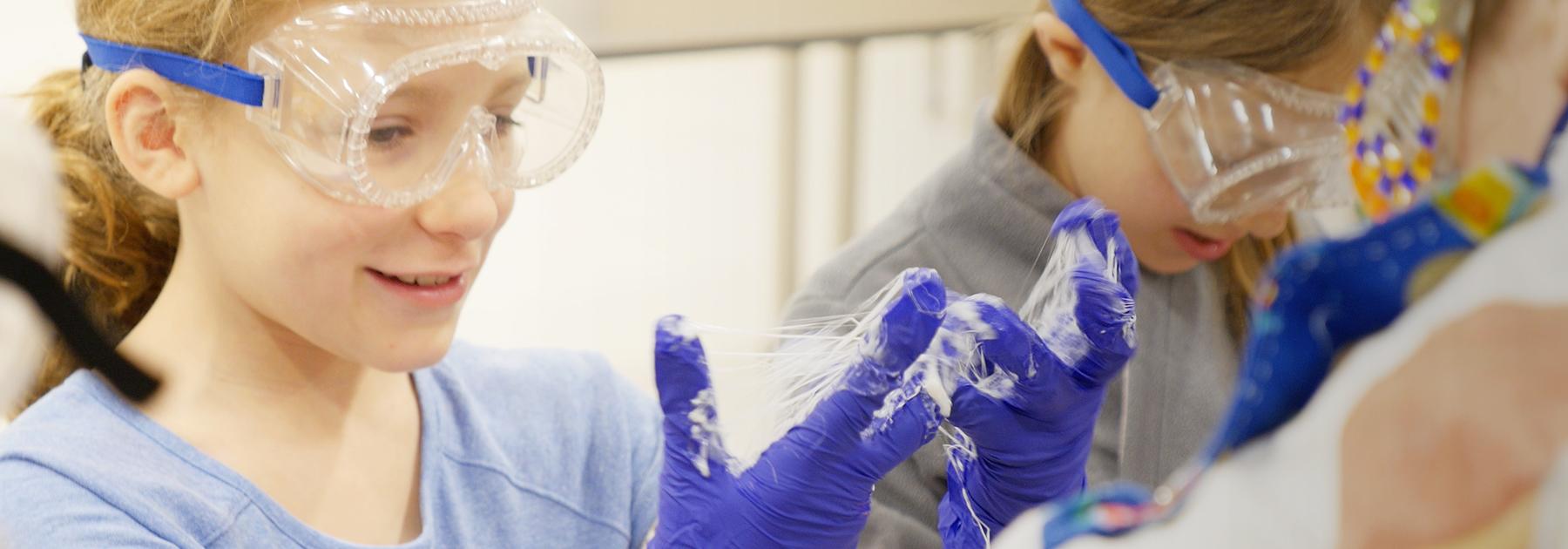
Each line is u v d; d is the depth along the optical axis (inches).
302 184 33.2
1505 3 21.5
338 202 33.3
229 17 32.5
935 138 128.7
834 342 33.3
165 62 33.3
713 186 136.6
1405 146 24.4
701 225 137.0
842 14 113.7
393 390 40.8
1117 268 33.0
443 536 40.1
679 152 136.3
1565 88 20.6
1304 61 37.9
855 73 118.0
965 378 32.0
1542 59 20.9
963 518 34.1
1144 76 39.7
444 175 33.8
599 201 138.7
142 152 34.5
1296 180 39.4
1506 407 18.7
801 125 129.7
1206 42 38.5
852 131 120.1
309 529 36.7
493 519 41.4
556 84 37.0
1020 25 46.8
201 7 32.7
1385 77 25.2
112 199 37.4
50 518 33.0
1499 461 18.5
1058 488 33.4
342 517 38.2
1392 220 20.2
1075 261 33.2
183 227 36.3
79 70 38.2
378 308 35.3
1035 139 45.5
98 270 37.9
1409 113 24.1
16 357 25.4
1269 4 37.8
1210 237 43.5
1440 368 19.4
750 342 71.7
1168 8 39.0
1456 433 19.0
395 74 31.9
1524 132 21.4
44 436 34.5
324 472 38.0
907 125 130.0
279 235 33.7
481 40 33.2
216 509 35.2
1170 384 47.5
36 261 25.1
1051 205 44.4
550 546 42.5
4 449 34.4
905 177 130.7
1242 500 21.3
